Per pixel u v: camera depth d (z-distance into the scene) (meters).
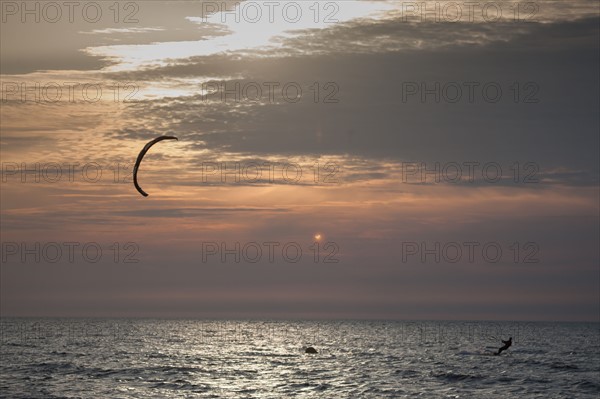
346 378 59.97
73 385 53.31
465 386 54.91
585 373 66.06
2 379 57.00
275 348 105.75
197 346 109.19
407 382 57.19
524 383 57.22
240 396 48.22
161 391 50.44
